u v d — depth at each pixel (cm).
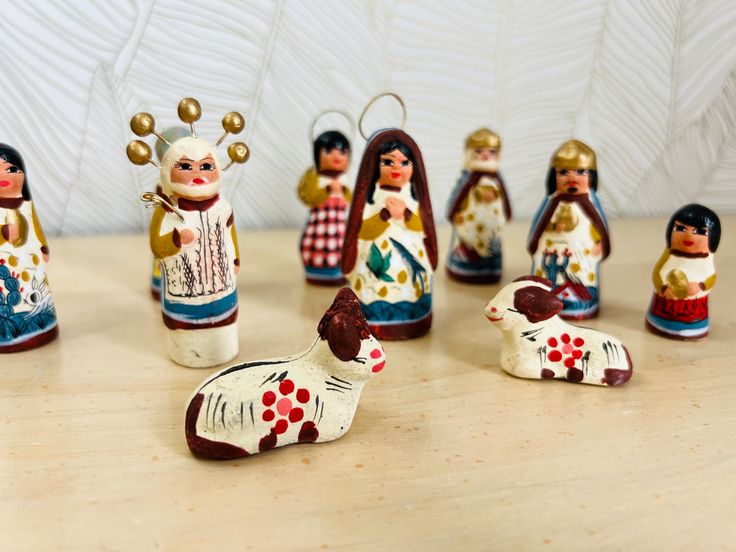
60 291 23
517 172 32
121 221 29
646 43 30
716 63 31
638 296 23
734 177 33
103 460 14
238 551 11
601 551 11
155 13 26
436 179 31
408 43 29
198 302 18
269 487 13
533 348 17
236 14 27
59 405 16
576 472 14
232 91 28
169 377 18
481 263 25
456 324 21
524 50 30
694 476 13
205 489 13
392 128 19
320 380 14
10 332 19
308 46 28
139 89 27
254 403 14
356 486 13
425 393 17
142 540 12
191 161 17
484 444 15
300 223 31
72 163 28
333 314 14
